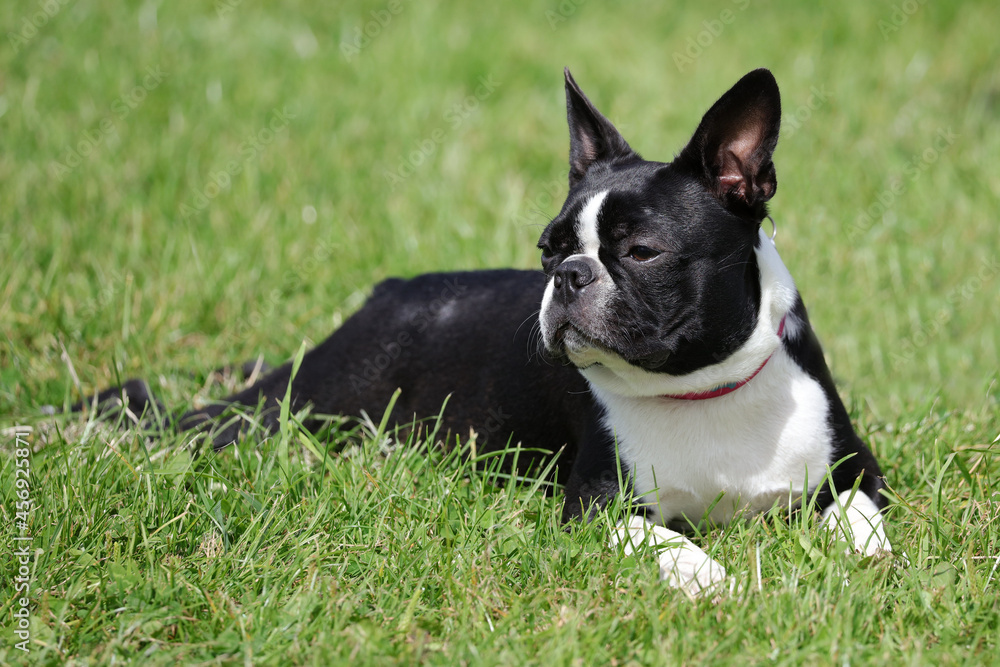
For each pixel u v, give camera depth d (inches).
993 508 185.3
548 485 211.6
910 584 162.6
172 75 463.2
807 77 471.2
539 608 159.0
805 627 148.7
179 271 314.7
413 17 538.3
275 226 346.9
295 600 157.8
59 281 304.7
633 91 470.3
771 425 185.2
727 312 177.0
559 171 401.4
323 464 193.9
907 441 216.8
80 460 195.5
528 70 489.7
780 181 380.5
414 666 143.9
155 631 152.8
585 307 172.7
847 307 311.9
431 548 171.8
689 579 165.6
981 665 140.9
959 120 426.6
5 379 256.2
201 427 230.5
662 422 187.9
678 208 174.7
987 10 519.8
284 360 277.7
